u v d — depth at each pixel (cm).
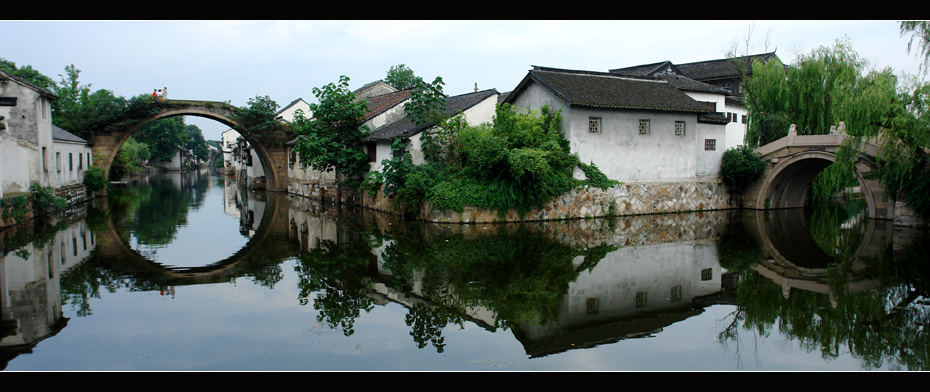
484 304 938
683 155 2402
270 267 1219
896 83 1884
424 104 2266
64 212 2311
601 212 2170
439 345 737
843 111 1898
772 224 2058
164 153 8056
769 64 2631
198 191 3881
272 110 3566
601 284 1093
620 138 2219
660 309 924
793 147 2364
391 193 2222
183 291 998
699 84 3048
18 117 2073
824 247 1570
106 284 1041
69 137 2638
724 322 859
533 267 1235
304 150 2538
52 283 1045
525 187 1933
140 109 3145
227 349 712
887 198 2083
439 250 1429
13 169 1994
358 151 2534
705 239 1688
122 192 3656
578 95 2106
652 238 1681
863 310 931
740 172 2480
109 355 688
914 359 715
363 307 909
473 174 2011
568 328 816
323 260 1302
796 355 726
